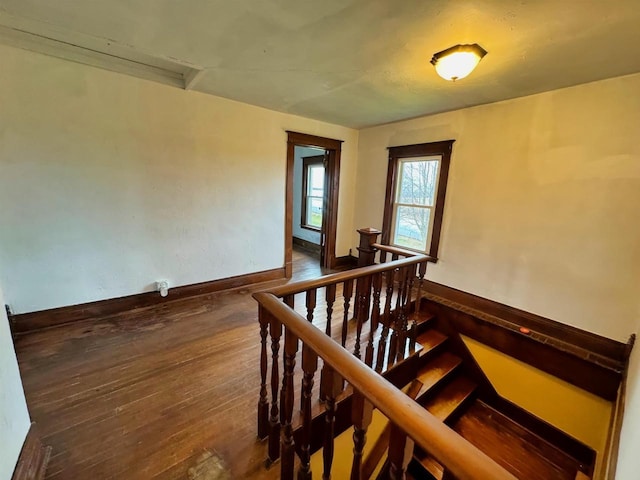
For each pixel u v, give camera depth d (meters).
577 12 1.44
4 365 1.13
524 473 2.47
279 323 1.28
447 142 3.32
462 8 1.45
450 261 3.43
